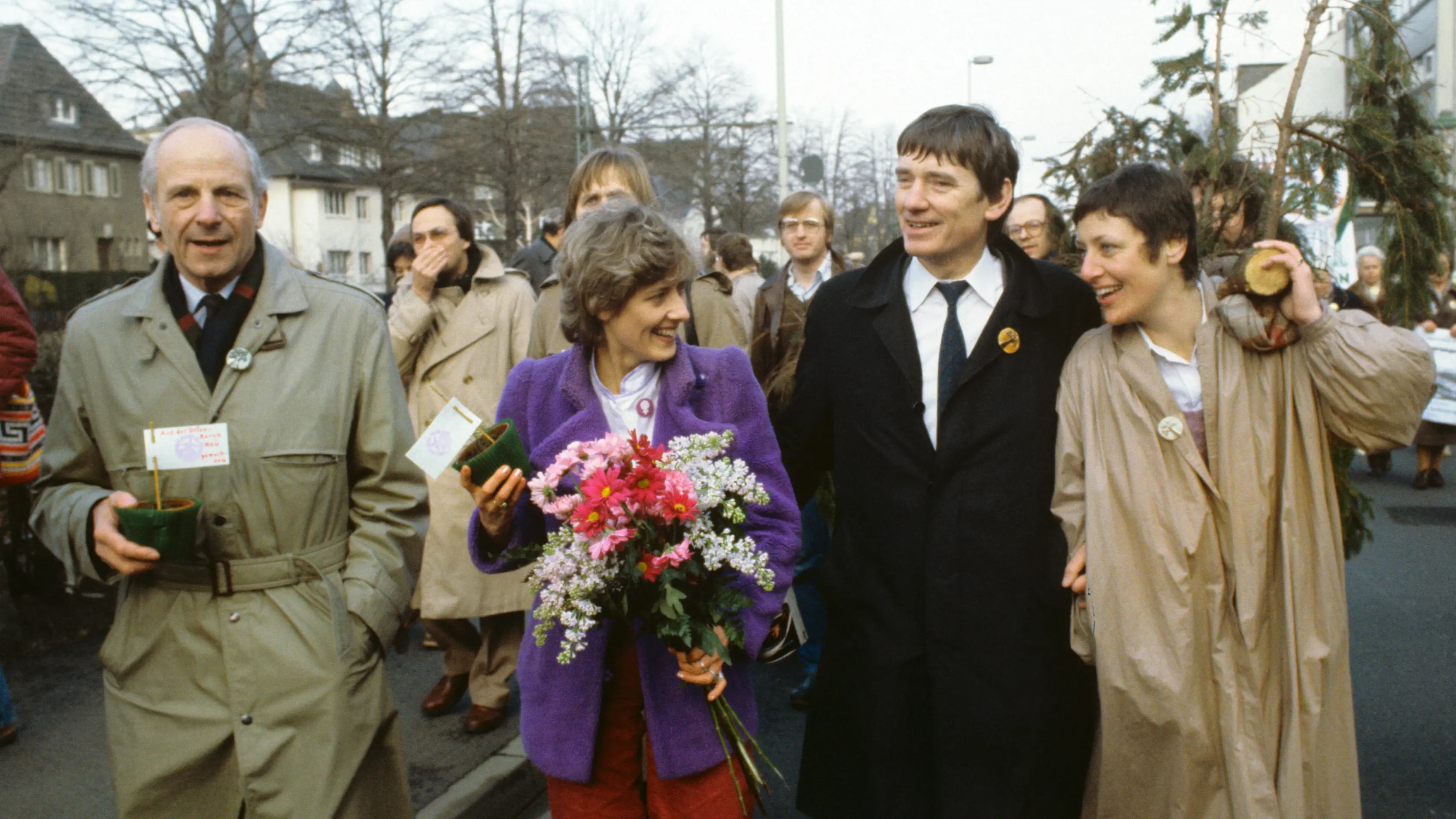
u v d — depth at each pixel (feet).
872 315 9.14
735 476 6.95
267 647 7.31
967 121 8.51
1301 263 7.49
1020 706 8.49
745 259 24.57
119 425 7.38
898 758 8.82
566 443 7.63
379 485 7.91
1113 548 7.95
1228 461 7.75
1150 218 7.82
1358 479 34.14
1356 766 7.73
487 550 7.68
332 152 107.24
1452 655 16.96
